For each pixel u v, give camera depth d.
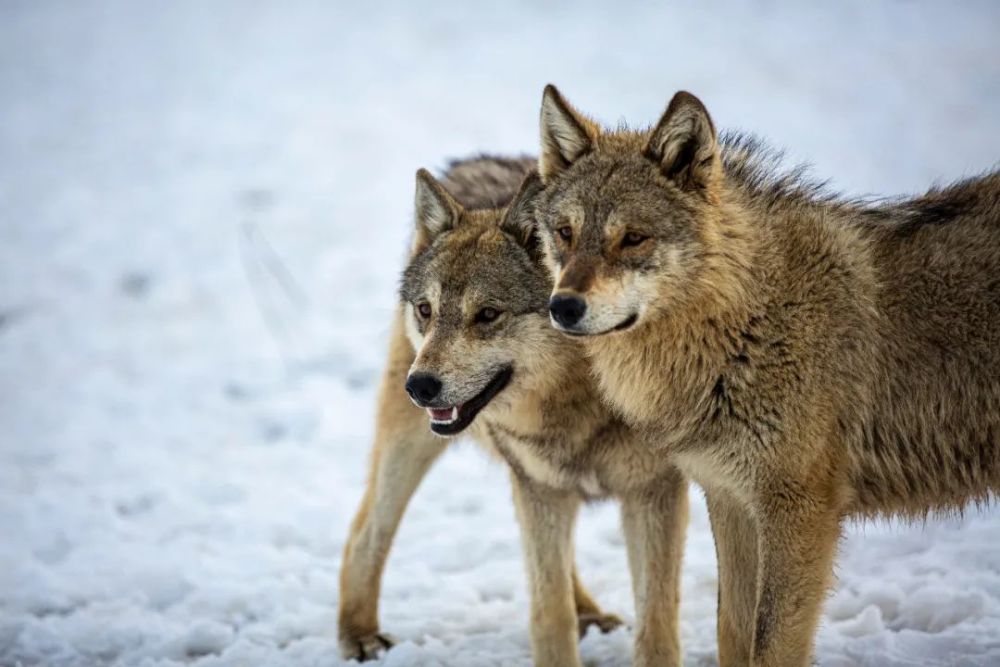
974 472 7.86
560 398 8.96
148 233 29.91
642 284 7.73
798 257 7.86
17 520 13.60
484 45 55.03
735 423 7.78
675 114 7.83
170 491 14.50
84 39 59.22
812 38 49.34
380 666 9.39
